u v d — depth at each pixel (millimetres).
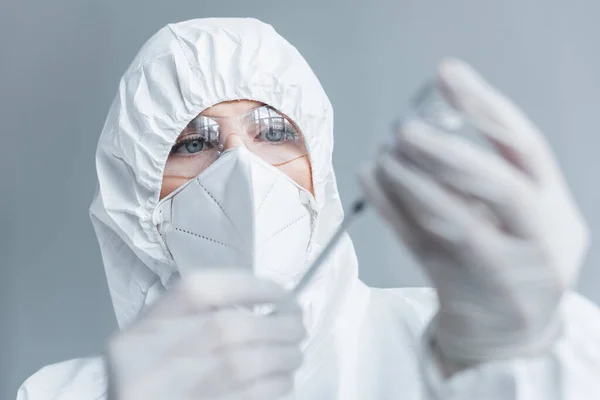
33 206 1687
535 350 637
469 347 647
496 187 595
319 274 1136
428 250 651
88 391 1219
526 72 1485
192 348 814
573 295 872
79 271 1681
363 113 1560
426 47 1531
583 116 1465
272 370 826
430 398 669
